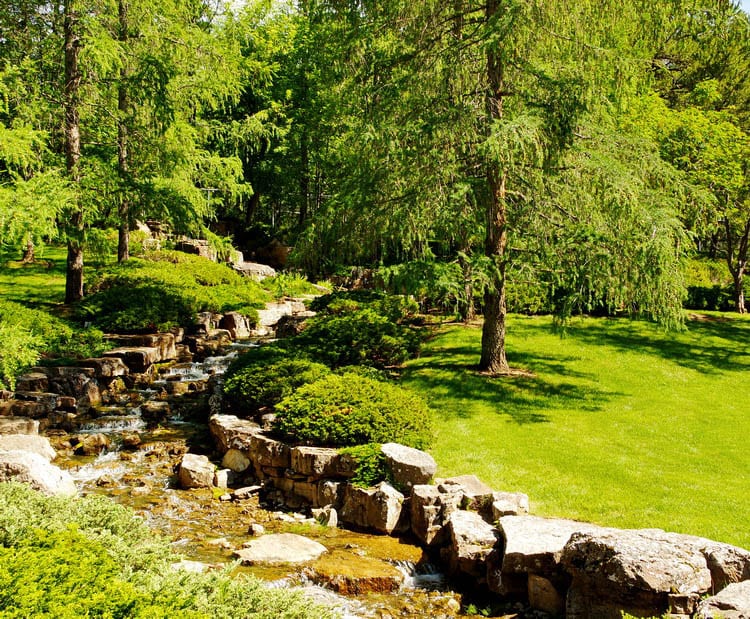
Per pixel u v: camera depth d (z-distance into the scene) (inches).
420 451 333.4
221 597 160.9
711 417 429.7
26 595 130.5
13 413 416.8
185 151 699.4
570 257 440.1
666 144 663.8
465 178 438.0
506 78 461.1
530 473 337.4
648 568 202.1
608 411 434.9
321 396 378.6
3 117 571.2
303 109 1209.4
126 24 637.3
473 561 256.1
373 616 230.5
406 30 478.6
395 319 708.7
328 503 327.3
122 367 536.7
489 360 506.9
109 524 203.0
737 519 284.0
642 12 450.9
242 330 770.8
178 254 975.6
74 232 586.2
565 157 449.7
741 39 621.9
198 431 443.8
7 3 596.4
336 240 498.3
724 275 983.6
